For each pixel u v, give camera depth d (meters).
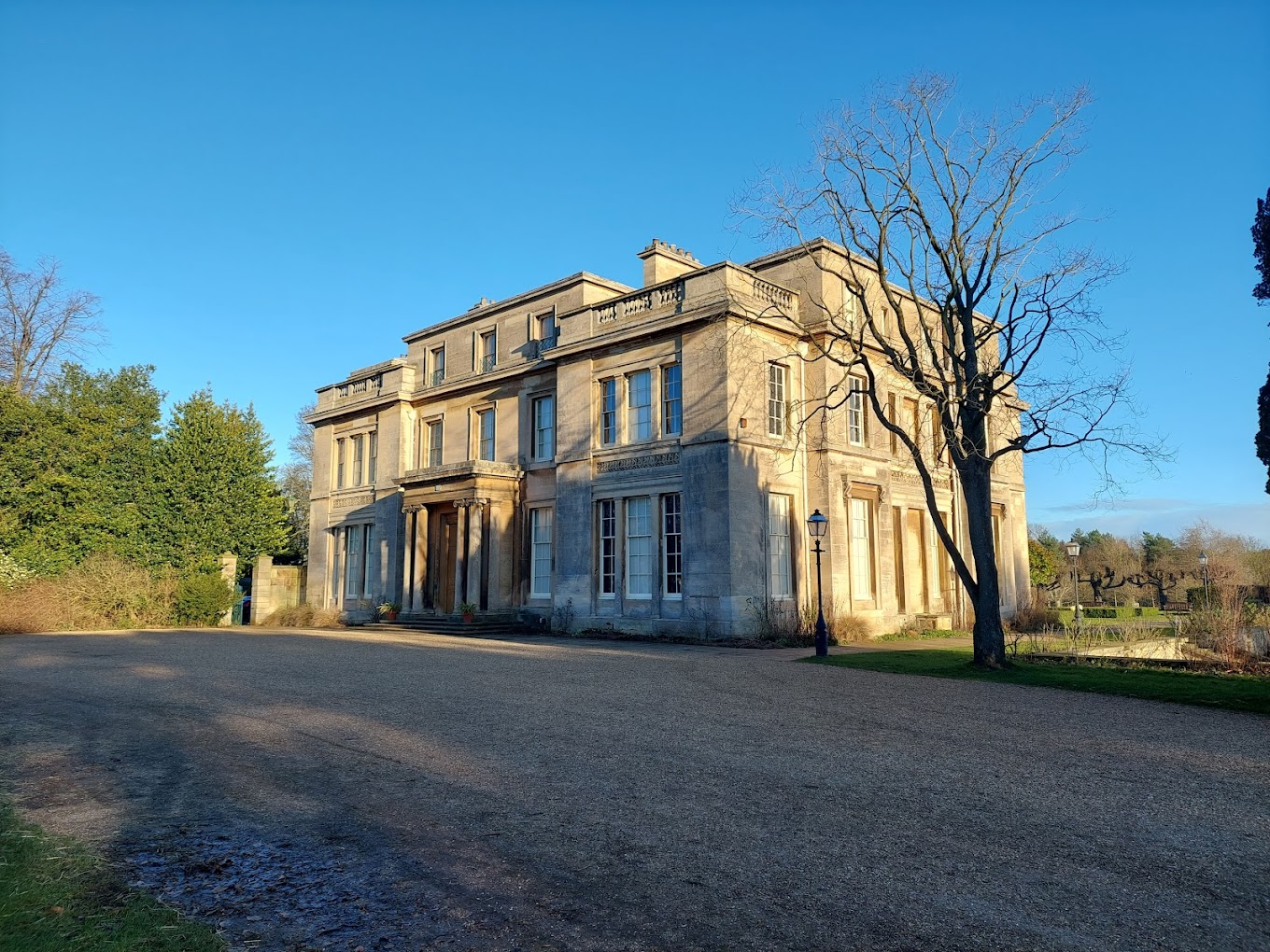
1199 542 63.00
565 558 26.59
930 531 28.80
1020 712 11.05
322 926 4.56
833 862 5.48
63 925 4.36
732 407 22.89
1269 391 14.98
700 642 22.08
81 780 7.64
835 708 11.24
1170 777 7.70
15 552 30.27
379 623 30.81
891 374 27.94
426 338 34.88
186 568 35.03
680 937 4.40
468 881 5.20
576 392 27.00
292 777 7.68
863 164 17.92
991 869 5.37
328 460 38.03
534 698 12.05
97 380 36.59
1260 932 4.45
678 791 7.14
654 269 27.33
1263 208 14.65
